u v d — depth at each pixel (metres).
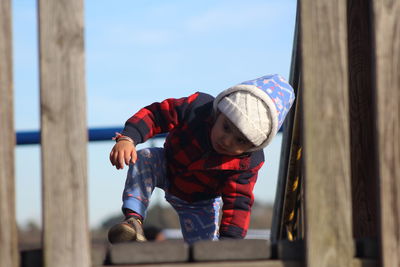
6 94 2.53
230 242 2.76
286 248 2.75
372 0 2.76
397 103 2.72
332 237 2.65
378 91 2.72
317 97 2.69
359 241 2.77
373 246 2.72
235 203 4.19
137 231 3.94
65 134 2.54
